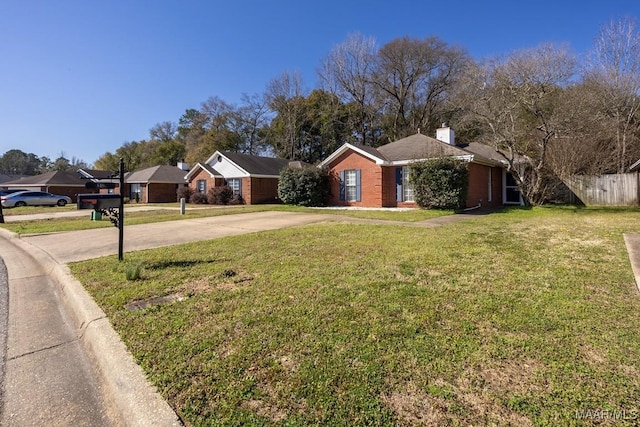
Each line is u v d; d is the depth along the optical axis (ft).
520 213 42.47
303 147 126.72
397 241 23.18
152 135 183.73
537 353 8.14
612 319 10.00
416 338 9.01
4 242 29.89
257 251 20.88
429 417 6.11
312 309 11.15
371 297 12.15
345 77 112.98
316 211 50.62
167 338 9.41
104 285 14.61
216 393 6.98
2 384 8.18
